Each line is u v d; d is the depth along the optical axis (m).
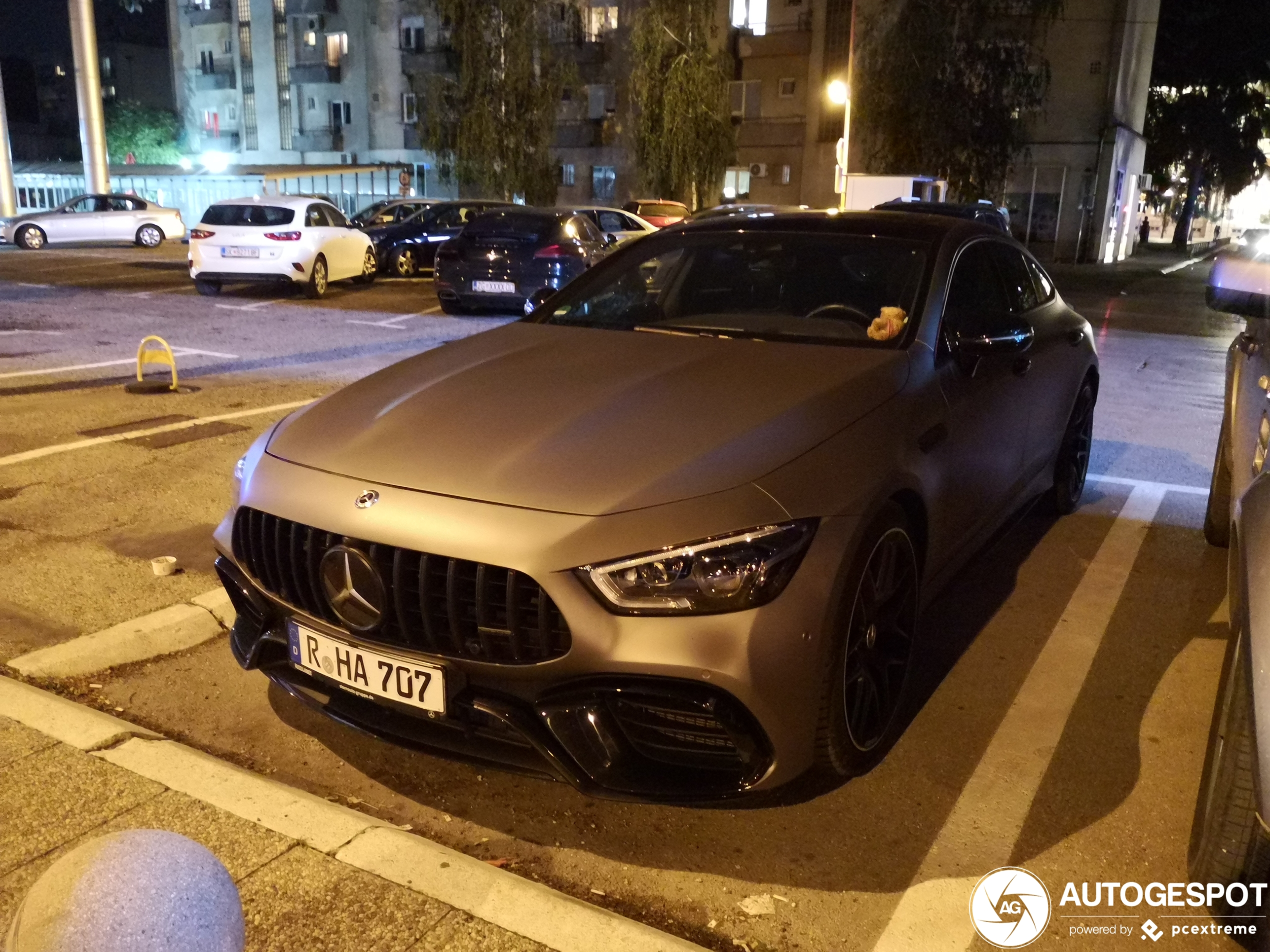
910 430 3.17
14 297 14.80
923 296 3.69
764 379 3.18
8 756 2.96
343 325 12.76
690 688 2.47
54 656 3.63
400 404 3.13
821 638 2.62
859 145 34.72
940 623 4.24
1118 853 2.77
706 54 31.59
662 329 3.81
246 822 2.69
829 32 36.28
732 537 2.51
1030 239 35.06
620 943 2.31
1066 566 4.89
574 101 40.59
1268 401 2.87
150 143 50.53
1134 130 37.78
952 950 2.40
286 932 2.31
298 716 3.44
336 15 44.38
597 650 2.44
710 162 31.80
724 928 2.47
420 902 2.42
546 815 2.92
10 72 56.53
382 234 19.38
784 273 3.94
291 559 2.77
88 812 2.71
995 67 30.38
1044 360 4.58
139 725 3.35
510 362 3.45
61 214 24.70
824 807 2.96
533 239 13.01
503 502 2.57
